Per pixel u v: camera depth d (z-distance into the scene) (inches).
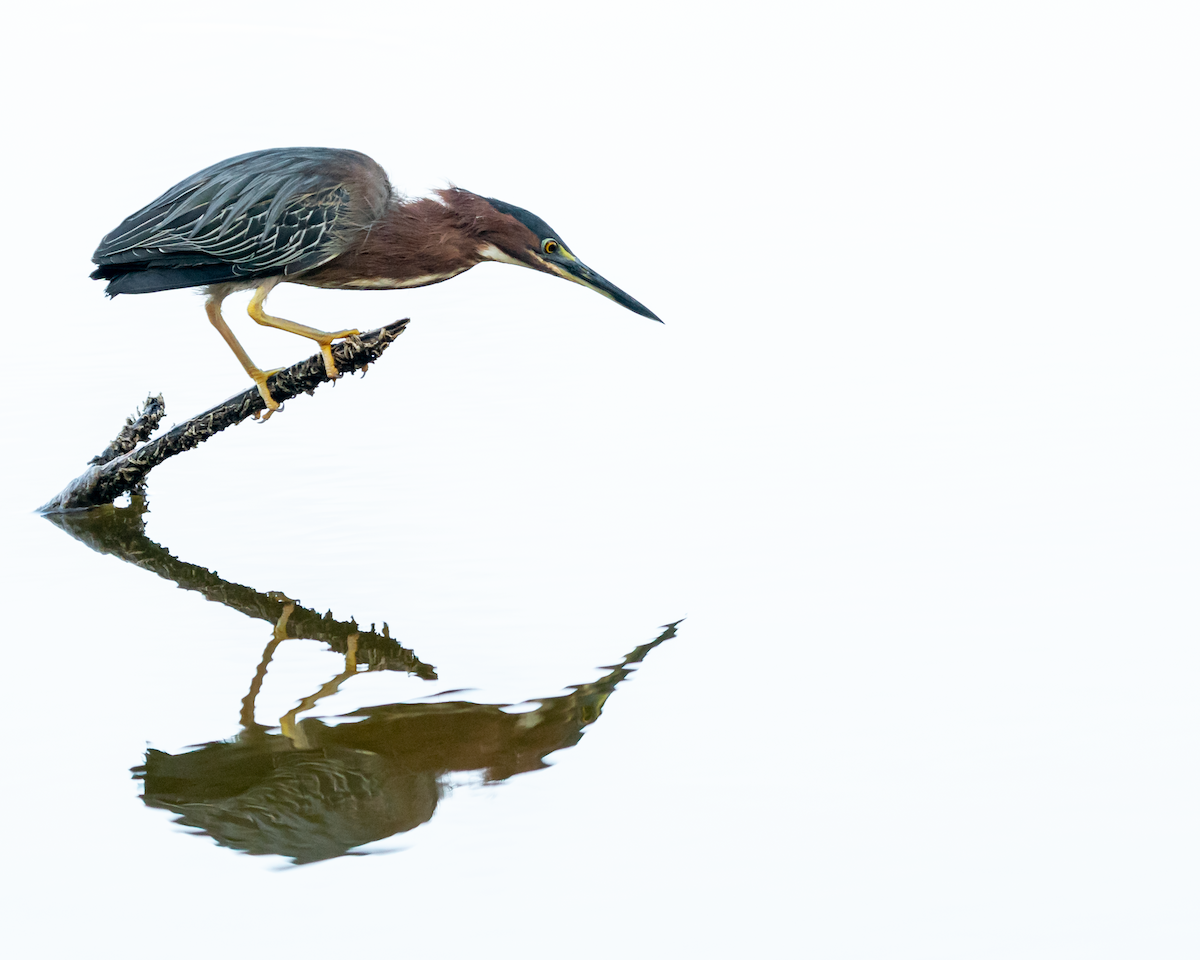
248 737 380.5
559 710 392.8
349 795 351.9
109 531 543.8
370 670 422.3
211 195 487.8
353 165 499.8
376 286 521.0
